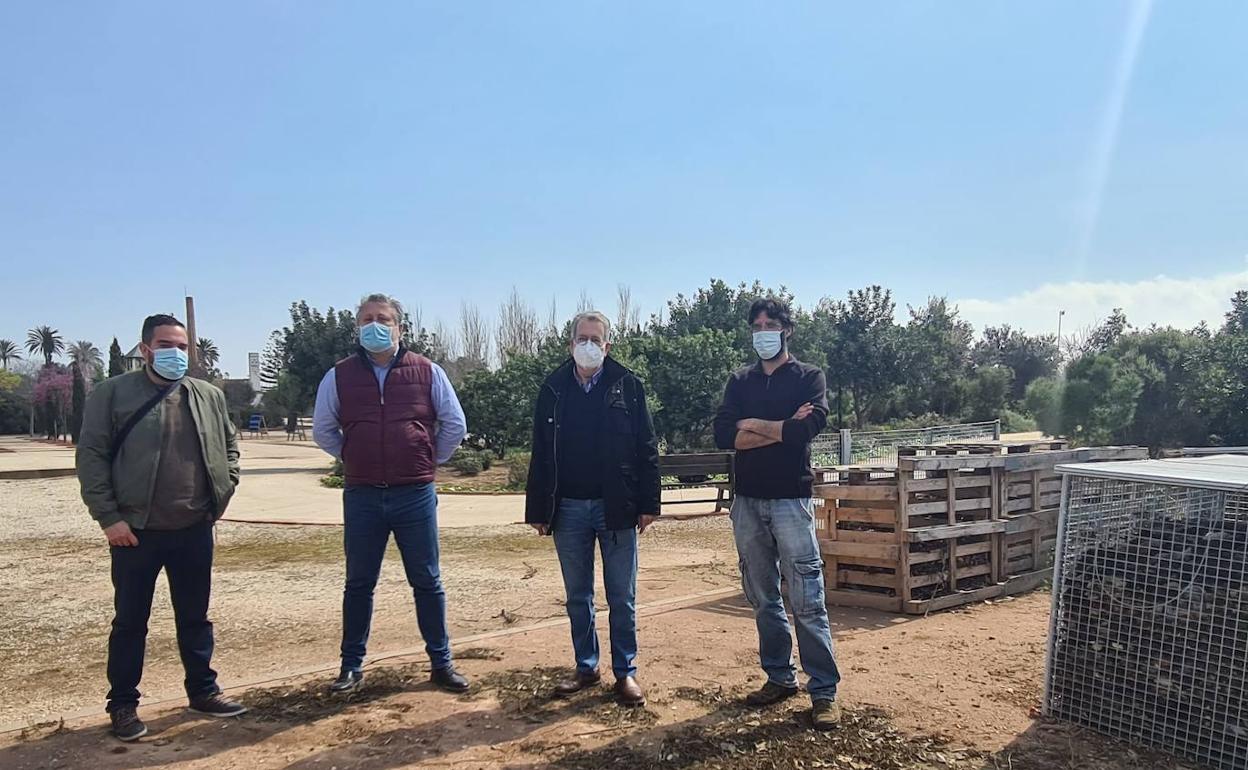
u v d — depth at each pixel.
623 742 3.54
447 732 3.69
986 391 41.88
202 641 3.99
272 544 10.99
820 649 3.75
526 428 23.50
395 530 4.29
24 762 3.42
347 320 30.95
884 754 3.36
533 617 6.38
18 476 21.23
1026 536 6.94
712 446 24.66
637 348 24.58
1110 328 56.66
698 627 5.51
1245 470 3.48
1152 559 3.42
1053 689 3.72
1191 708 3.25
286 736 3.68
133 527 3.71
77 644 5.87
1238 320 33.25
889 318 40.00
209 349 67.69
